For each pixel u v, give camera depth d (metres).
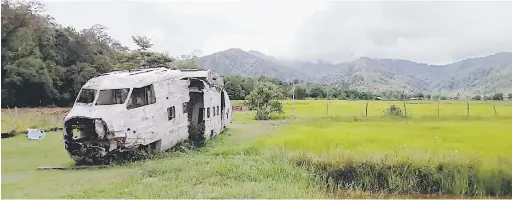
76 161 11.40
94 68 26.16
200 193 8.64
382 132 12.62
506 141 11.16
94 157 11.25
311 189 9.43
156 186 9.16
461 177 10.29
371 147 11.42
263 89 19.39
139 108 11.54
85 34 28.16
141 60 28.09
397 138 11.96
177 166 10.85
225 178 9.87
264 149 12.19
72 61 26.61
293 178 9.98
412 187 10.27
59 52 26.30
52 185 9.43
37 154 13.02
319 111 16.48
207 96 14.12
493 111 13.34
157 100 12.05
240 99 21.77
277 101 19.25
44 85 23.41
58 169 10.98
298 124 14.87
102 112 11.05
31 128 17.95
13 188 9.20
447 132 12.09
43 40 25.92
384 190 10.25
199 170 10.46
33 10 26.81
